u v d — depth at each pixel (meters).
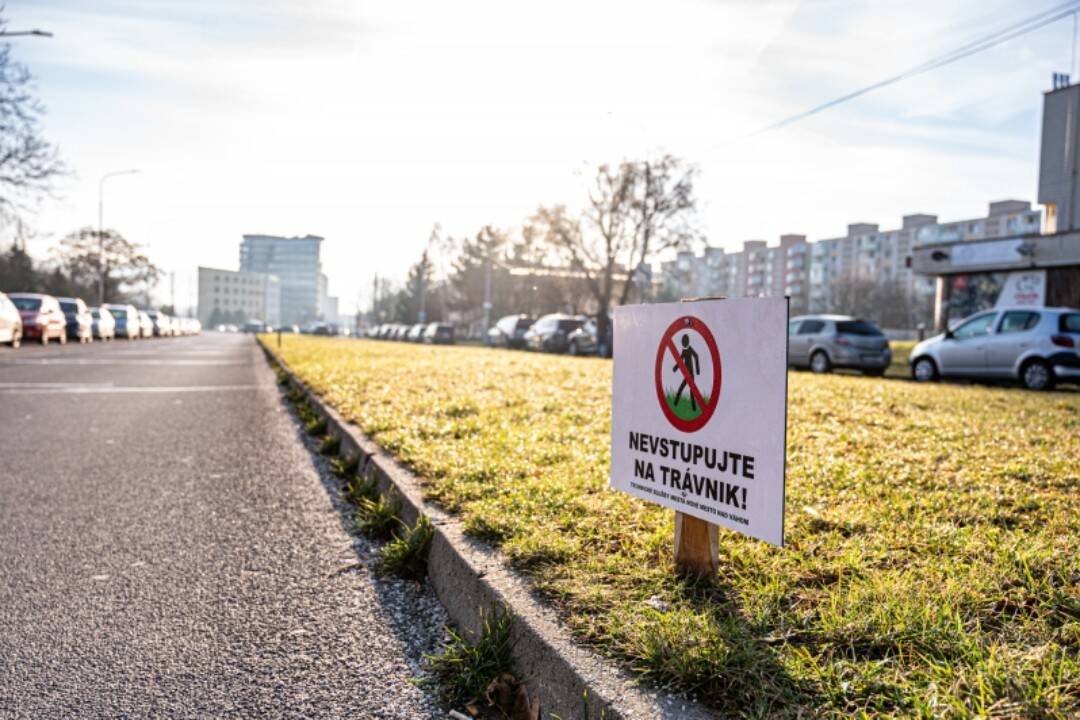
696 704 1.83
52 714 2.15
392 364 14.95
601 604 2.37
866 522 3.20
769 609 2.28
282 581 3.27
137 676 2.39
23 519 4.20
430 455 4.77
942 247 25.20
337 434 6.64
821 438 5.45
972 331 14.55
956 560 2.68
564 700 2.02
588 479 4.02
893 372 19.17
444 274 89.75
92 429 7.50
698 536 2.56
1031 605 2.31
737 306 2.29
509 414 6.78
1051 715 1.65
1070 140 26.14
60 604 2.98
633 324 2.83
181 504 4.60
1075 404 8.74
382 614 2.91
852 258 117.69
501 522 3.17
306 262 197.12
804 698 1.81
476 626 2.59
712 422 2.39
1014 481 4.01
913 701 1.75
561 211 38.34
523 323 37.72
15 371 14.95
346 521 4.25
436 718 2.16
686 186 36.47
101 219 50.75
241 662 2.50
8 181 27.08
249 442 6.94
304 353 20.89
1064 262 21.72
